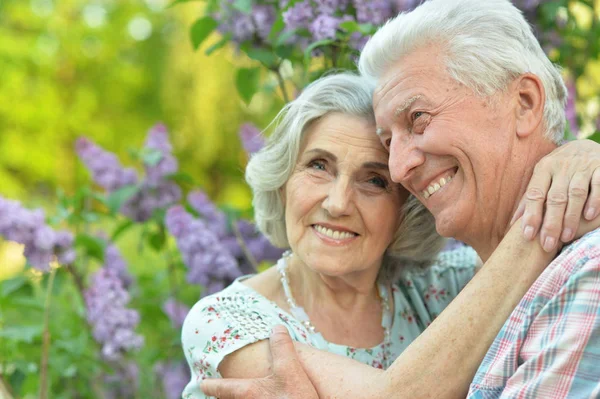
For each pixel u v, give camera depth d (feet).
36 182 30.66
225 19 8.03
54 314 10.48
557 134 5.99
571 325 4.99
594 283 4.99
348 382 5.76
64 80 31.45
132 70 30.91
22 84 30.35
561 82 6.03
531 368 5.06
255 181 6.88
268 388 5.90
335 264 6.49
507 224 5.90
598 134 7.80
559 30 8.84
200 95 24.08
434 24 5.83
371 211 6.49
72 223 9.87
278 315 6.73
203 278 8.68
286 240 7.23
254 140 9.23
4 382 8.90
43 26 30.86
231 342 6.21
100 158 9.79
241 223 9.52
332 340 6.91
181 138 26.76
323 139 6.43
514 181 5.82
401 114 5.89
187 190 11.31
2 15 30.45
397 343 7.09
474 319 5.53
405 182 6.06
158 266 12.96
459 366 5.51
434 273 7.64
